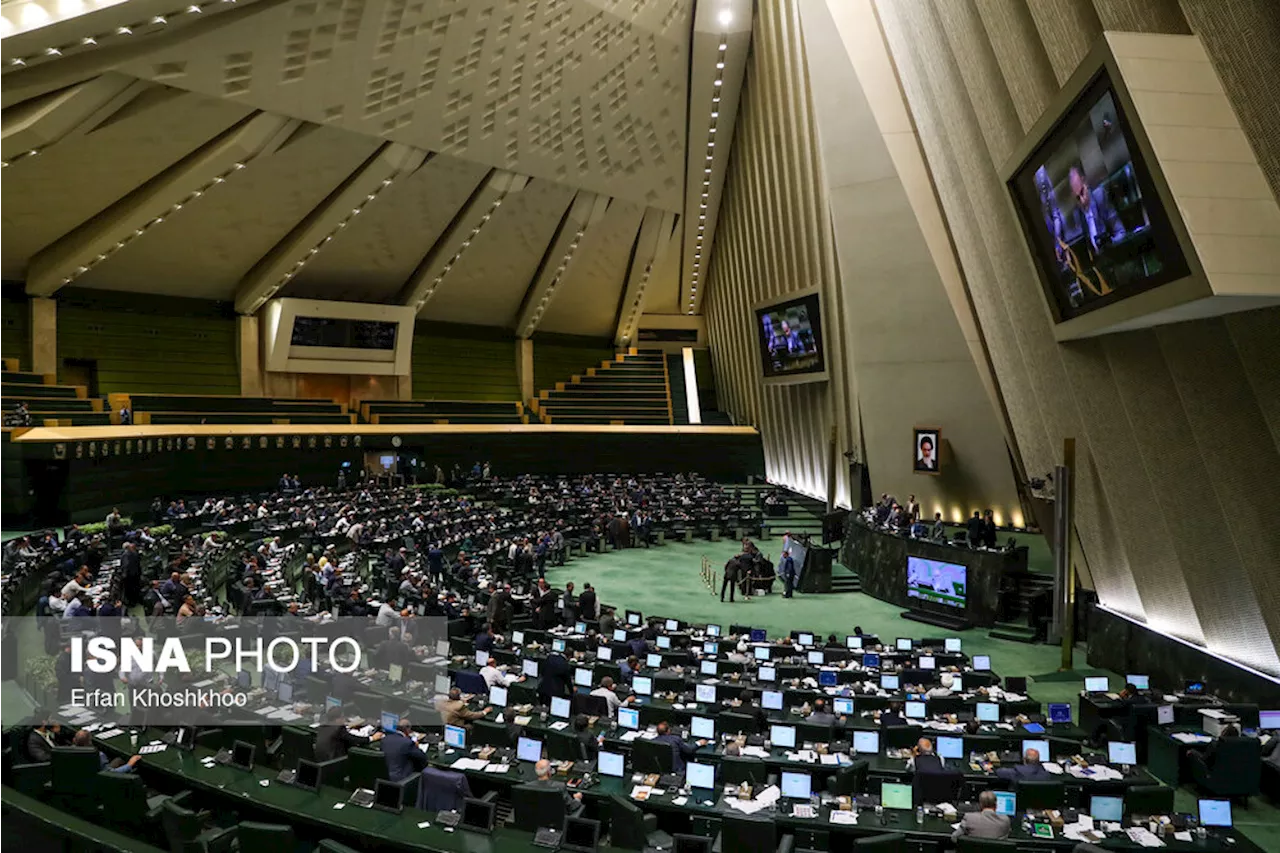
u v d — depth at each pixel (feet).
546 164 111.75
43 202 84.94
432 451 124.06
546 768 31.42
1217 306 30.30
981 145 49.49
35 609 56.54
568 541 95.30
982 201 51.13
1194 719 39.22
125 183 86.94
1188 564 43.50
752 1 98.27
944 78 50.96
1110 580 55.72
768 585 78.07
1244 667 42.52
